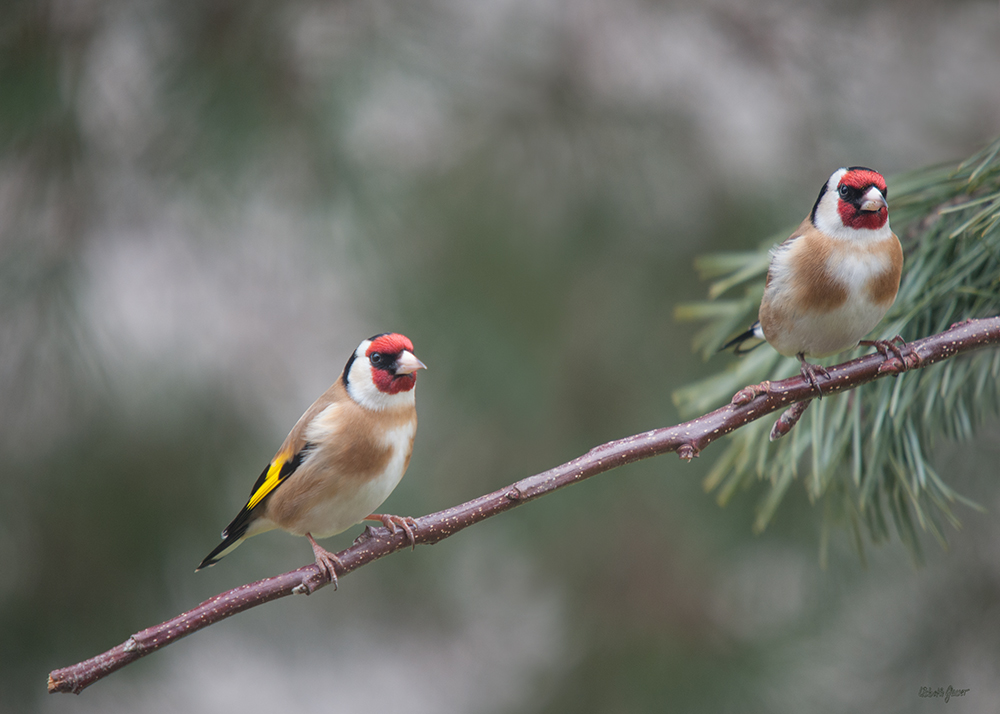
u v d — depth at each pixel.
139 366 9.53
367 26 9.59
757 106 10.84
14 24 9.12
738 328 5.97
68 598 9.20
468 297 9.73
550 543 10.09
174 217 9.50
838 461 4.81
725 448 9.67
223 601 4.34
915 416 4.81
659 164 10.25
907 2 11.23
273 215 9.45
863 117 10.71
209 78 9.16
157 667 10.23
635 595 9.66
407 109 10.18
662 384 9.67
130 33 9.54
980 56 11.28
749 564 9.58
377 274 9.57
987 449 7.95
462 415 10.00
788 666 9.08
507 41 10.72
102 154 9.30
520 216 10.09
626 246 10.05
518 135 10.34
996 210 4.27
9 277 8.88
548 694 9.62
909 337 4.89
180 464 9.38
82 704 9.50
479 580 11.91
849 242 5.08
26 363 8.84
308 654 12.75
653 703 9.02
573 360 9.81
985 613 8.58
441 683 13.04
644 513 9.78
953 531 8.49
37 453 9.10
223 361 10.30
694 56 11.17
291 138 9.08
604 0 11.19
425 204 9.98
